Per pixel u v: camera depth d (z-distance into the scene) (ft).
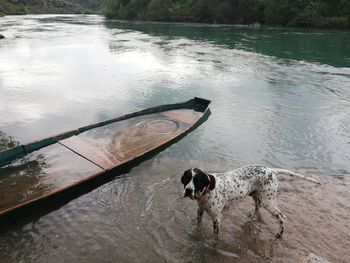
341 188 24.49
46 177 25.08
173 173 26.71
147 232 19.86
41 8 331.77
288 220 20.70
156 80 58.29
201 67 68.28
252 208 21.89
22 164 26.99
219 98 47.91
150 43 101.86
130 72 64.03
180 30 140.26
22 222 20.85
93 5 476.13
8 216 20.57
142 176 26.21
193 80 58.23
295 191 23.99
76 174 25.52
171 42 104.17
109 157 28.37
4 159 27.63
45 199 21.95
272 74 62.13
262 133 35.32
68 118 40.98
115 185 24.93
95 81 57.77
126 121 36.73
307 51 86.53
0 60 75.36
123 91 52.01
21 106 45.09
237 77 60.13
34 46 96.02
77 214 21.65
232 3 164.96
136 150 29.89
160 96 49.42
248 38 111.45
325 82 56.18
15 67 68.23
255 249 18.38
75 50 89.04
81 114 42.32
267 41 104.17
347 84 54.80
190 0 182.60
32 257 18.12
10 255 18.28
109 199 23.21
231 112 41.88
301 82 56.29
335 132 35.37
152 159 29.07
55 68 67.41
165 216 21.25
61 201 22.94
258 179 19.10
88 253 18.38
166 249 18.49
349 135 34.58
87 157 28.22
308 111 42.06
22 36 119.55
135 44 99.60
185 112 40.63
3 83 56.18
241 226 20.18
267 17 153.89
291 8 147.33
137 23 182.19
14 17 246.06
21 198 22.48
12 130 37.22
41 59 76.69
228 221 20.63
